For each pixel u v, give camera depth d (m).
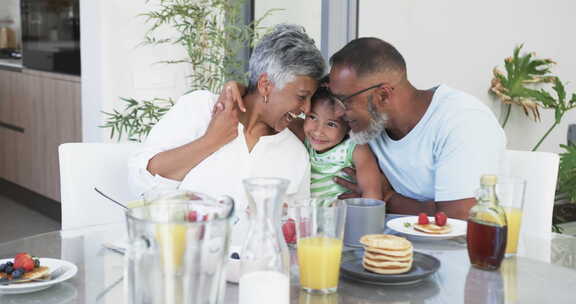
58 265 1.39
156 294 1.00
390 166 2.09
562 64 4.98
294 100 1.92
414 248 1.56
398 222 1.72
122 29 3.48
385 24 4.07
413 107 2.00
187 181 1.97
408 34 4.18
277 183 1.14
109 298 1.24
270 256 1.14
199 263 1.00
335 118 2.01
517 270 1.42
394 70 1.93
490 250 1.39
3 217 4.60
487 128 1.96
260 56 1.91
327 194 2.13
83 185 2.06
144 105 3.51
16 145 4.95
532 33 4.78
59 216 4.55
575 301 1.24
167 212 1.09
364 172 2.08
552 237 1.71
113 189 2.11
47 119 4.55
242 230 1.67
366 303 1.21
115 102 3.52
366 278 1.29
